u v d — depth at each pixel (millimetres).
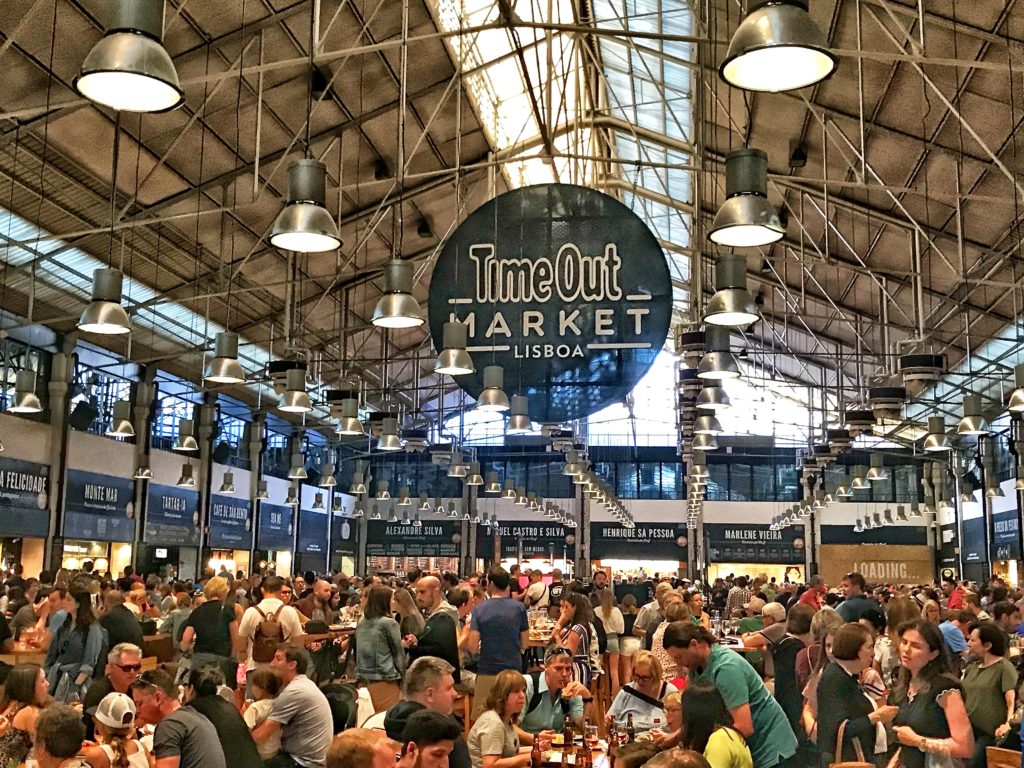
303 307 27016
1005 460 31031
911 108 15930
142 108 5336
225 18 15070
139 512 25859
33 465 21719
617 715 7125
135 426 25781
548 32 16078
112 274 9602
